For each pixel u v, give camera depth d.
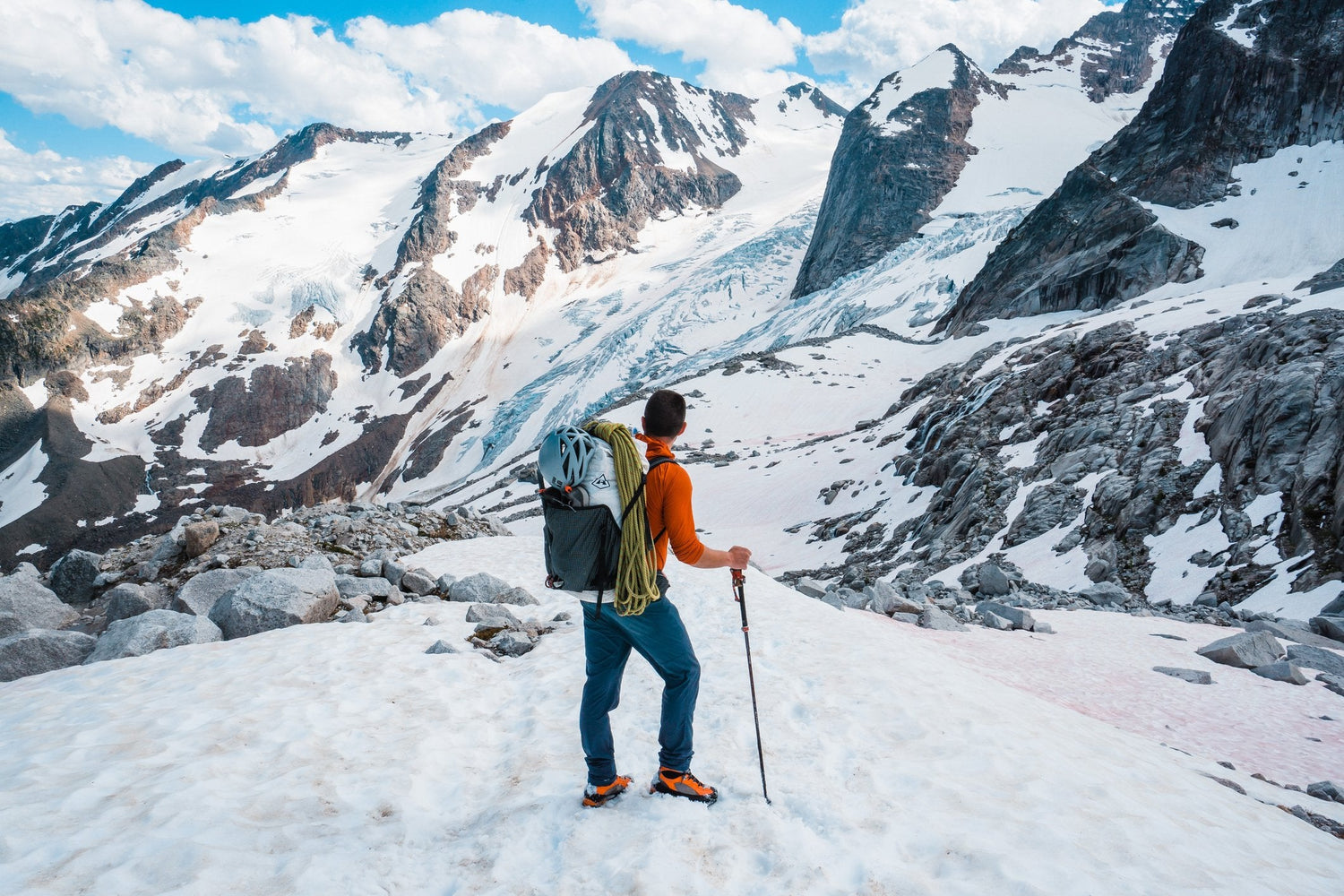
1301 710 10.34
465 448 189.25
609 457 3.86
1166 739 8.89
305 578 9.91
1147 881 3.40
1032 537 31.03
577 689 6.53
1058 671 11.38
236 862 3.46
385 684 6.66
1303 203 88.06
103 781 4.37
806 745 5.02
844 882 3.37
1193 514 26.45
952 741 5.00
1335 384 25.55
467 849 3.76
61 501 168.12
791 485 63.47
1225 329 38.38
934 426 52.81
